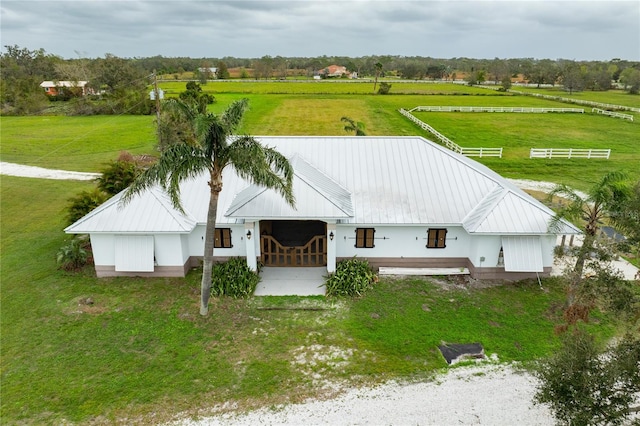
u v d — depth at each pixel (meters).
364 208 23.69
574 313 16.38
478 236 22.73
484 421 14.77
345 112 82.88
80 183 41.47
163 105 18.02
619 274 14.84
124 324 19.83
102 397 15.70
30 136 63.06
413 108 87.19
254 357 17.69
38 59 139.88
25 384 16.31
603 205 19.25
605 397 11.64
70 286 23.02
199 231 23.98
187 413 15.04
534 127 68.00
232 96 105.00
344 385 16.28
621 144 56.03
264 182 17.73
